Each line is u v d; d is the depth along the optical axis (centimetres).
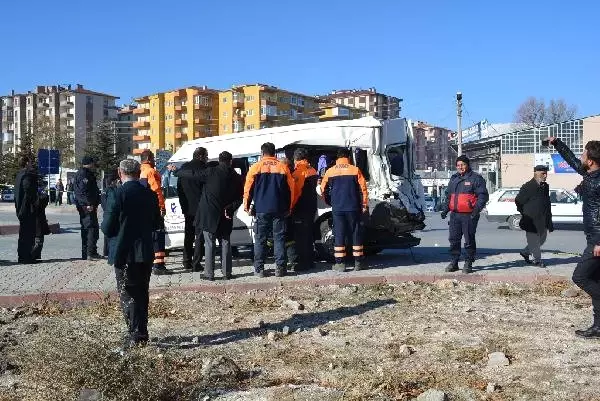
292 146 1218
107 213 614
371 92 13525
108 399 470
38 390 502
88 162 1240
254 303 840
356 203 1054
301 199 1067
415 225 1195
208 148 1348
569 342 639
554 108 9344
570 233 2316
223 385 525
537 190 1095
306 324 732
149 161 1032
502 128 8719
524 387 507
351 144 1207
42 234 1205
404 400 484
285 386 519
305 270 1077
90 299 862
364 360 590
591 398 482
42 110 13925
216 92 11888
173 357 573
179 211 1207
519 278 991
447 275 1000
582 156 667
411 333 685
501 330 691
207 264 975
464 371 551
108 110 13850
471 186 1017
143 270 628
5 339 663
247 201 996
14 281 973
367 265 1141
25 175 1188
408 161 1271
